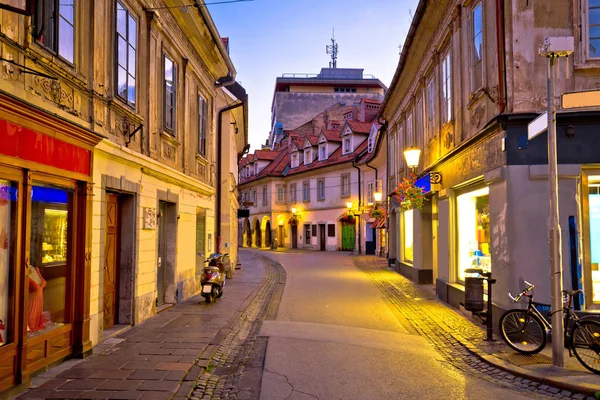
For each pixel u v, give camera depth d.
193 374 6.20
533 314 7.23
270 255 35.53
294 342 8.23
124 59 8.48
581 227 8.03
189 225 12.99
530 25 8.20
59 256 6.56
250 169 56.59
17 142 5.35
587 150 7.97
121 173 8.39
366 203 36.00
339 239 39.75
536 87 8.16
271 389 5.86
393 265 24.09
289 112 67.94
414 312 11.31
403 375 6.46
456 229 12.30
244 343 8.26
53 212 6.41
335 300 13.20
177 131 11.80
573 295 7.28
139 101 9.28
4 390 5.18
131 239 9.00
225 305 11.72
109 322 8.68
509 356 7.19
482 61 9.45
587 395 5.63
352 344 8.12
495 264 8.75
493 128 8.68
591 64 8.02
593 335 6.38
